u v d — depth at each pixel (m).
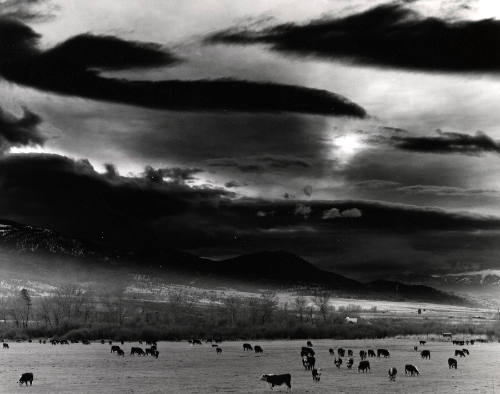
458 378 76.81
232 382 71.88
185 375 80.00
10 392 61.97
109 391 62.78
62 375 79.31
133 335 182.62
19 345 152.88
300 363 101.06
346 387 66.62
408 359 111.75
